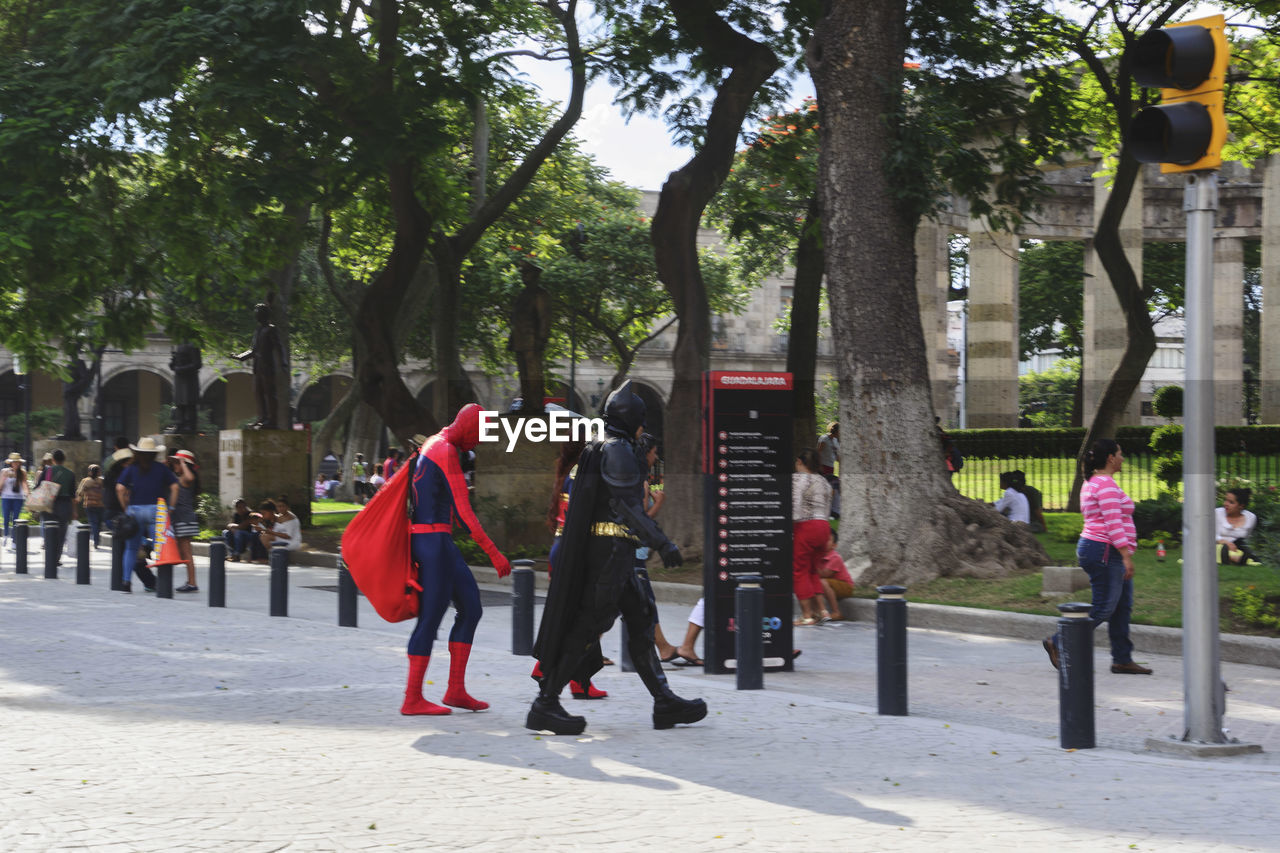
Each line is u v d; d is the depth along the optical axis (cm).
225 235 2647
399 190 2230
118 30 1919
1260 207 3988
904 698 779
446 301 2316
